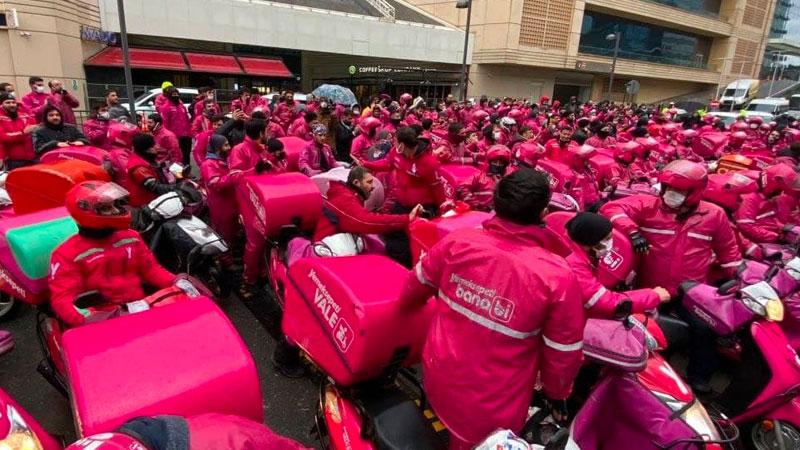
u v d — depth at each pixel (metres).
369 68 33.25
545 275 2.06
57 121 7.54
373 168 6.05
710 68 55.25
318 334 2.77
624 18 44.19
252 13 27.20
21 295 3.48
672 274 4.05
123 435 1.34
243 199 5.03
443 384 2.34
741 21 53.78
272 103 15.42
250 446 1.66
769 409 3.35
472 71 36.94
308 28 29.09
